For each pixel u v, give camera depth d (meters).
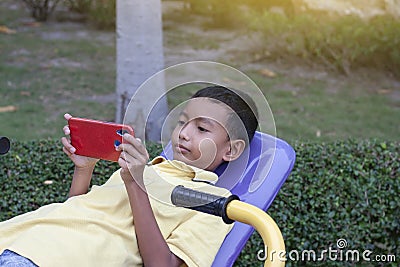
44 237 2.69
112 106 8.73
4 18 13.92
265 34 11.32
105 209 2.91
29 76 9.97
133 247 2.81
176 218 2.93
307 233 4.52
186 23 14.19
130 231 2.85
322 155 4.92
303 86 9.95
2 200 4.51
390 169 4.77
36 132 7.56
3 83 9.53
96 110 8.52
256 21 11.42
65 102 8.84
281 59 11.24
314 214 4.54
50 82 9.71
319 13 11.76
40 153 5.03
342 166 4.81
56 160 4.92
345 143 5.21
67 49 11.68
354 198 4.62
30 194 4.59
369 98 9.46
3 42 11.90
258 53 11.50
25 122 7.93
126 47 6.45
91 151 2.90
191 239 2.86
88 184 3.20
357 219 4.59
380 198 4.61
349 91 9.80
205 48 11.95
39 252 2.62
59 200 4.54
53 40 12.29
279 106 8.85
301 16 11.27
